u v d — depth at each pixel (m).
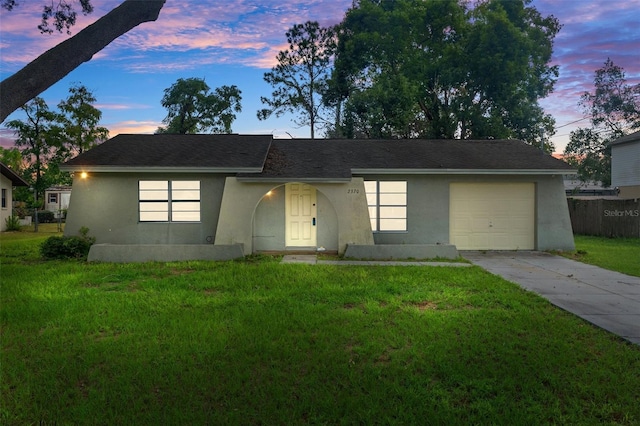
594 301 7.39
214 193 13.04
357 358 4.77
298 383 4.23
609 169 31.28
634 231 17.48
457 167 13.26
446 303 7.07
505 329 5.72
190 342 5.20
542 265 11.26
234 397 3.94
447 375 4.34
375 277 9.12
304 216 13.36
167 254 11.51
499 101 26.19
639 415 3.66
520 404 3.80
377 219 13.57
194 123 38.81
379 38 26.86
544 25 28.89
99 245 11.51
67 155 31.67
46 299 7.27
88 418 3.60
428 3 27.38
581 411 3.70
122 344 5.15
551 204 13.82
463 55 26.48
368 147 15.42
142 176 13.05
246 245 12.31
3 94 3.74
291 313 6.44
